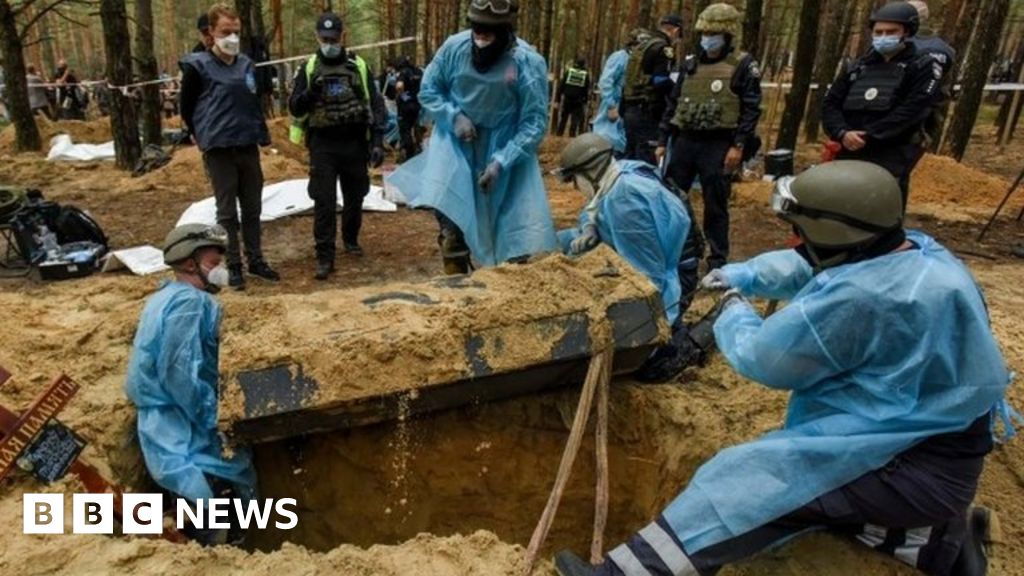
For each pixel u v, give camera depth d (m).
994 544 2.55
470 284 3.38
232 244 5.15
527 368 3.04
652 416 3.47
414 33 20.27
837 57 14.16
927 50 4.51
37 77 16.05
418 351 2.94
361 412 2.96
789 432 2.22
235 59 4.96
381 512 3.53
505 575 2.33
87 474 2.77
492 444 3.49
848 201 1.99
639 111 6.98
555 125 15.94
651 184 3.52
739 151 5.05
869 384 2.05
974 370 1.95
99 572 2.30
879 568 2.32
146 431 3.04
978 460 2.12
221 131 4.88
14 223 5.66
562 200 8.28
